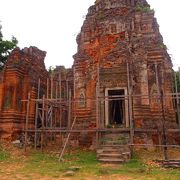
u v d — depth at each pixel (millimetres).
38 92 21891
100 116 19016
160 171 12039
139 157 15320
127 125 18281
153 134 17922
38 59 24453
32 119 21734
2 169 12750
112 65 19656
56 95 23641
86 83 20688
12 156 16250
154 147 17500
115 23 21203
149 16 20969
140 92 18969
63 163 14305
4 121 20188
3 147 18188
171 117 19422
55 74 26156
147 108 18672
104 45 20859
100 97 17109
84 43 22250
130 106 16188
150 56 19641
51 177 10906
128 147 15539
